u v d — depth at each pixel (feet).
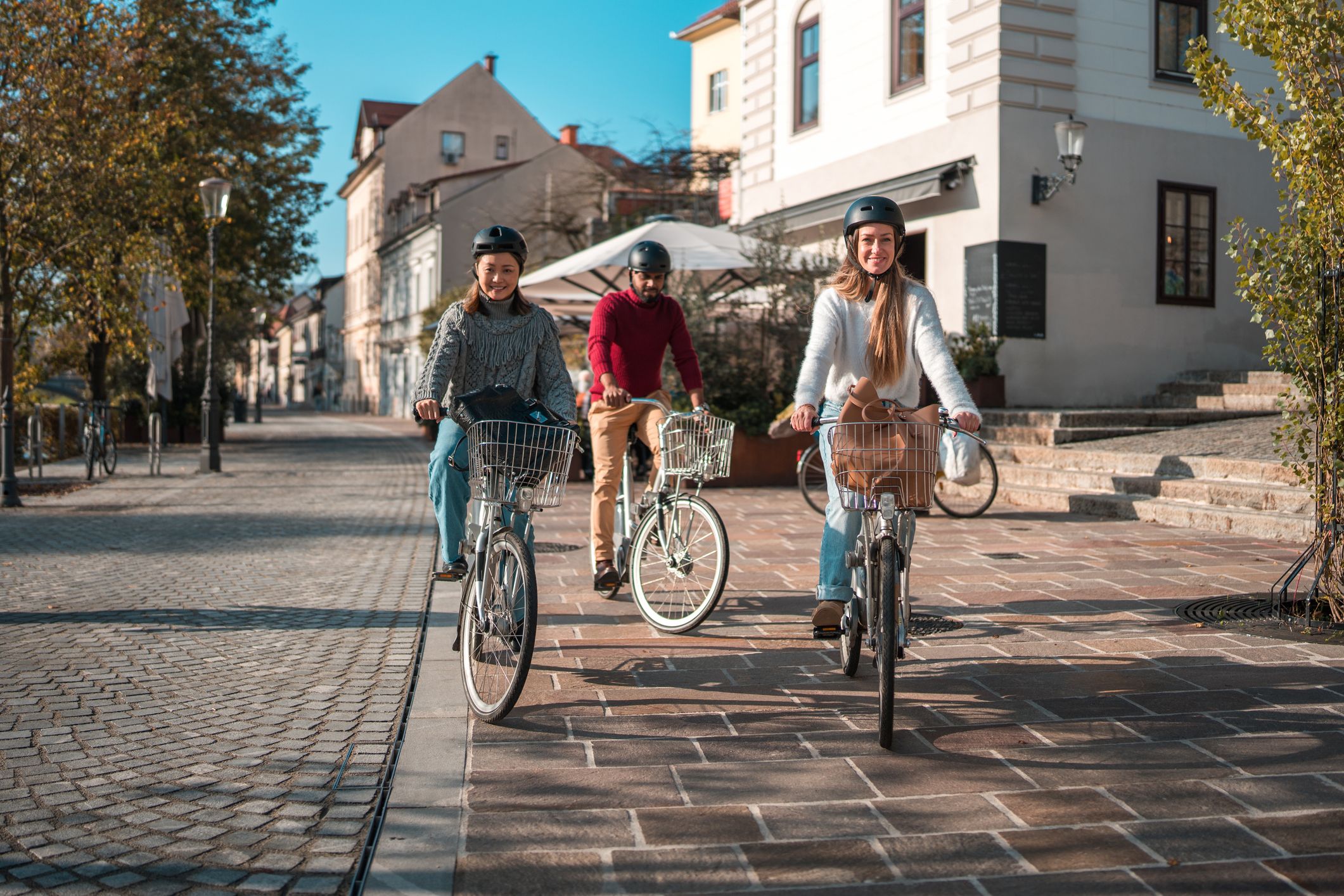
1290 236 17.61
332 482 47.75
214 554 26.25
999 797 10.23
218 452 53.01
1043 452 36.96
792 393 42.19
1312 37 16.75
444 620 18.37
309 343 276.62
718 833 9.47
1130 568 22.88
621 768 11.10
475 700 12.99
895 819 9.75
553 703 13.42
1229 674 14.53
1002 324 45.98
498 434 12.76
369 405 187.62
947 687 13.99
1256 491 27.86
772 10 63.26
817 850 9.13
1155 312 49.32
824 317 13.69
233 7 82.38
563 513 34.19
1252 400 42.91
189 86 73.56
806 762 11.25
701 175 86.12
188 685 14.35
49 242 43.83
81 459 62.90
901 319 13.39
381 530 30.86
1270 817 9.68
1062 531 28.63
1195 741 11.78
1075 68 47.21
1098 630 17.13
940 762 11.19
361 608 19.54
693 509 17.35
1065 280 47.29
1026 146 46.50
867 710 13.03
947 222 49.01
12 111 41.34
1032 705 13.20
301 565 24.63
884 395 13.78
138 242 48.62
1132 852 9.02
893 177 52.85
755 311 43.73
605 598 20.13
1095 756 11.33
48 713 13.06
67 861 8.95
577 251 97.19
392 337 167.84
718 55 106.22
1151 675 14.48
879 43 54.19
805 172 60.39
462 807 10.06
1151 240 49.11
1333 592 17.44
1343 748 11.50
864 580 13.03
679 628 17.02
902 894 8.34
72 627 17.87
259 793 10.48
